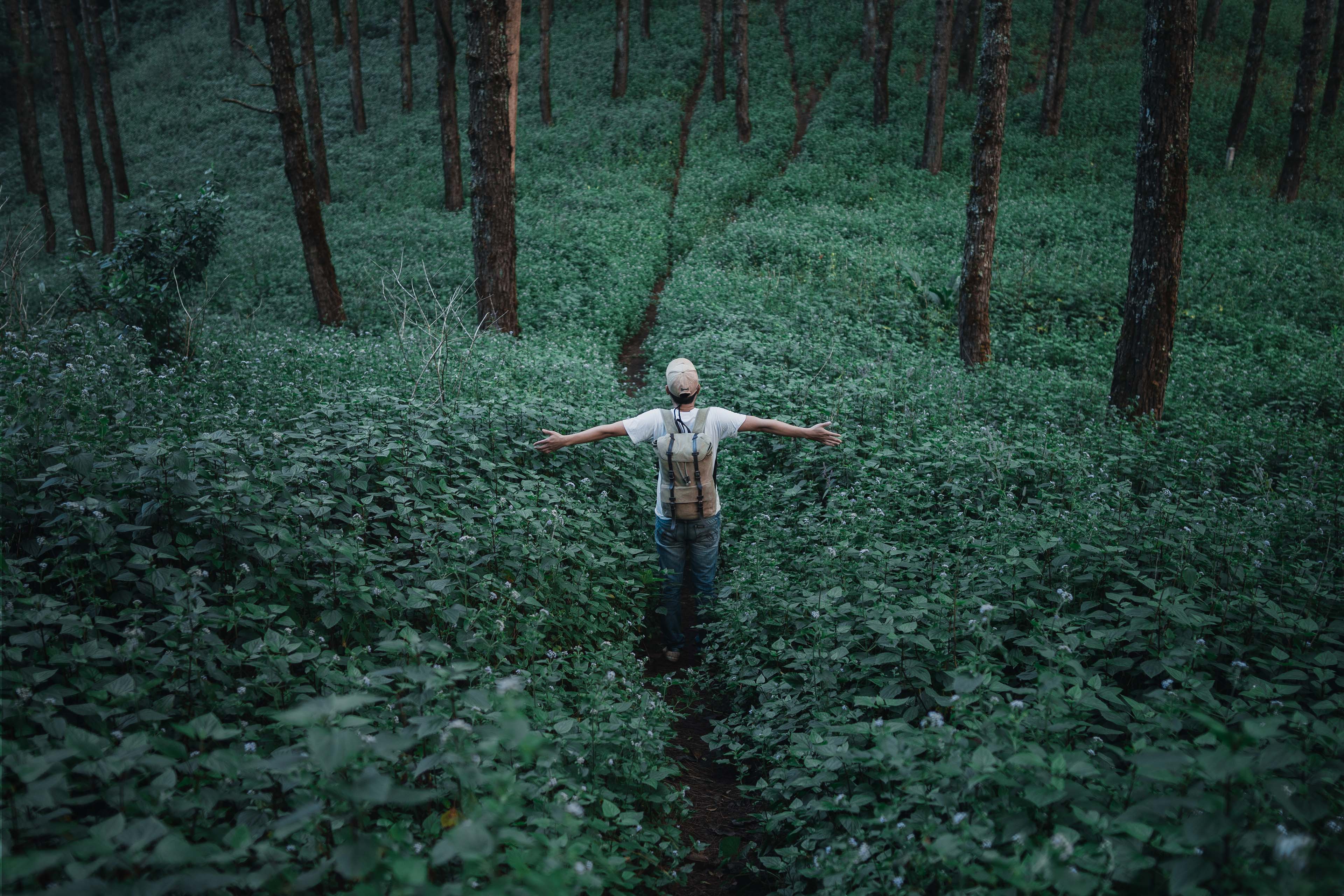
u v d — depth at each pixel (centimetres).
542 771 307
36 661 305
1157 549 443
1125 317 873
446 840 182
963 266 1194
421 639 368
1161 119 805
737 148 2934
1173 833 220
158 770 269
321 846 247
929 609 388
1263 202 2280
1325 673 327
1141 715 286
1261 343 1418
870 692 377
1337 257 1834
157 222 1129
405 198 2775
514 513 490
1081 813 228
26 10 2419
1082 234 2033
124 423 462
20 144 2655
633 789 357
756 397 879
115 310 1044
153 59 4447
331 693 317
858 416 830
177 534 388
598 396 944
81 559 361
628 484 686
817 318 1394
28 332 806
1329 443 780
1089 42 3431
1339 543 492
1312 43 2197
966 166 2712
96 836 197
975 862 238
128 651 286
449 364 833
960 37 3134
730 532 692
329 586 379
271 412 614
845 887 267
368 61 4112
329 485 468
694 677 507
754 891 336
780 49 3709
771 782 358
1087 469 636
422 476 529
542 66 3175
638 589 593
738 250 1952
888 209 2305
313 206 1382
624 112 3203
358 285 1809
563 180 2705
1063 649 314
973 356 1205
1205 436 784
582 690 418
